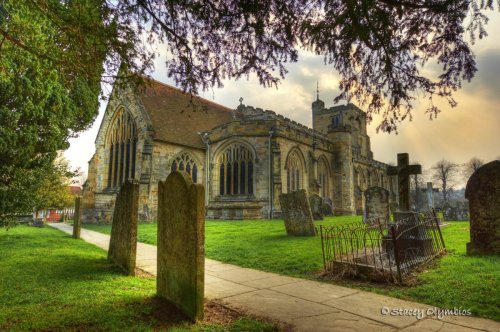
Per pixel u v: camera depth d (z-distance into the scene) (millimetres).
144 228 18250
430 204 27391
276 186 25250
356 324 4305
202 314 4480
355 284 6387
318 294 5734
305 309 4930
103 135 28719
